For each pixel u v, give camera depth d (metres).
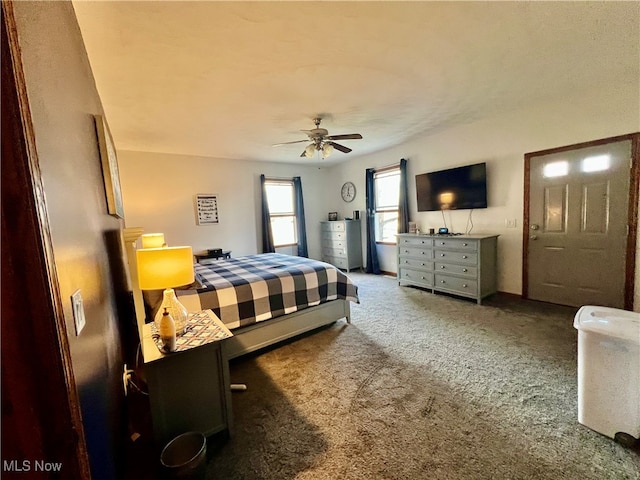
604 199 2.96
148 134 3.79
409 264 4.51
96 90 2.23
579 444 1.45
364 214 6.00
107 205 1.82
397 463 1.38
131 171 4.67
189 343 1.49
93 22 1.63
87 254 1.09
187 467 1.21
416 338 2.75
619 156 2.83
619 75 2.66
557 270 3.36
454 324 3.03
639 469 1.30
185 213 5.12
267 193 6.02
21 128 0.56
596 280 3.07
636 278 2.82
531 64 2.41
